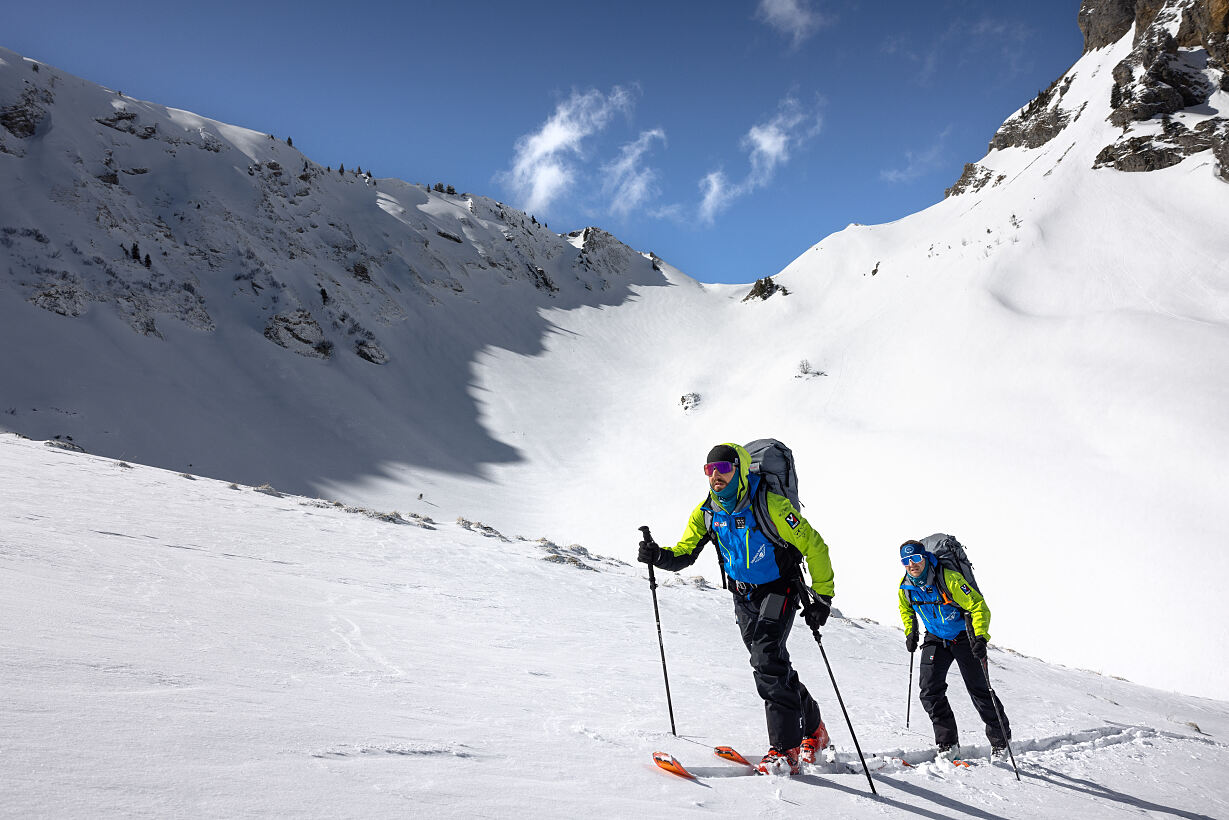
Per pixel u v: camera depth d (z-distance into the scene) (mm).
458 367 104562
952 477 54938
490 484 73812
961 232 117500
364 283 111750
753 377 98375
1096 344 67812
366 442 74438
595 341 131250
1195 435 51250
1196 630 36062
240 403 72562
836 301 129250
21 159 92250
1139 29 131000
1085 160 108375
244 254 97188
